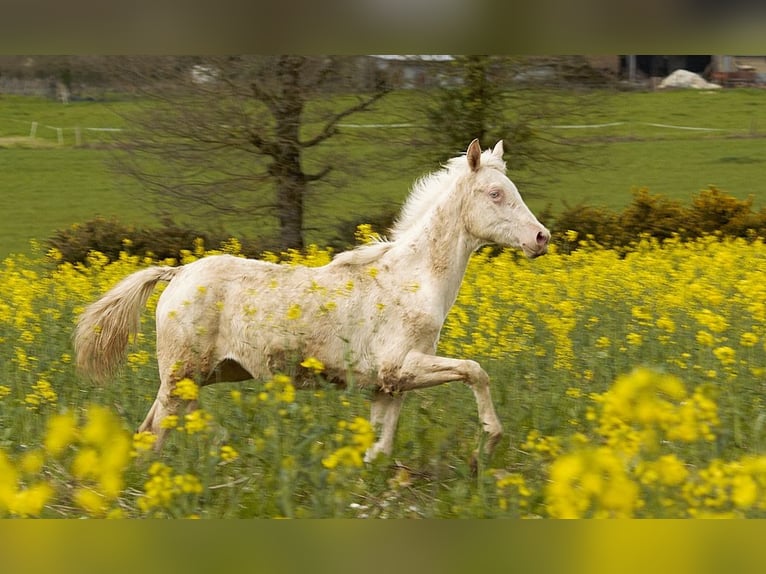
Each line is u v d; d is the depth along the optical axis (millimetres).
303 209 31141
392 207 30875
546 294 16297
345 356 9602
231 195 30859
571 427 10250
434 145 31609
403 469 9289
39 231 38281
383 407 10039
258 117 30266
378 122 32344
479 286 17312
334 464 6773
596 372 11977
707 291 13891
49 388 11367
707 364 11336
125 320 10398
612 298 16641
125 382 11727
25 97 64312
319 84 30469
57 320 15281
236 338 9906
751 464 6406
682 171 46344
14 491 6625
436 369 9570
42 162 50062
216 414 10164
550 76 32031
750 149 49969
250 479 8570
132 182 44062
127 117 30812
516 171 32531
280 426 8703
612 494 6098
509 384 11547
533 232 9922
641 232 29016
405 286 9961
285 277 10008
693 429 6496
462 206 10109
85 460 6605
